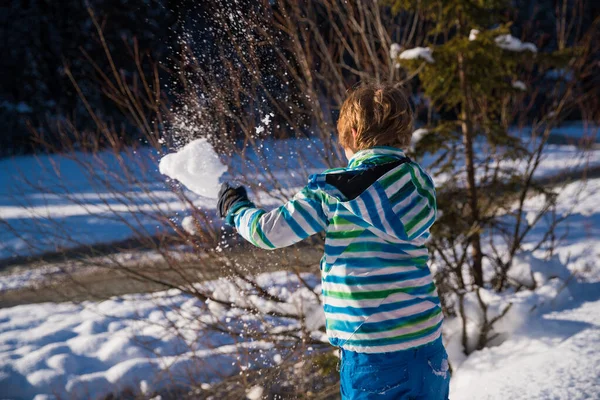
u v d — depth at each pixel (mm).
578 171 9219
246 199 1883
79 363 4219
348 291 1774
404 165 1797
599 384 2643
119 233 6828
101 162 4199
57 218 7770
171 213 3934
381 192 1710
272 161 3623
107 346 4375
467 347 3604
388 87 1955
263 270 3584
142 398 3871
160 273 4086
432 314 1828
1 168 11547
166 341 4348
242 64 2869
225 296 3680
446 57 4105
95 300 5324
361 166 1770
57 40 13758
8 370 4109
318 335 3898
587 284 4332
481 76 4160
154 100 4039
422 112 5641
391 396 1769
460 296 3518
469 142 4242
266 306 3801
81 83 12992
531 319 3699
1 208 8578
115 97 4254
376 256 1763
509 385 2822
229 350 3961
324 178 1707
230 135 3137
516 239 4578
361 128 1876
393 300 1762
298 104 3717
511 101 5211
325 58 4078
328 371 3641
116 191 4117
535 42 5262
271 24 3215
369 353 1774
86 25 13438
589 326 3439
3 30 14328
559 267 4520
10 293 5664
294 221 1736
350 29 4473
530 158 4469
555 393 2623
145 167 3922
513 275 4512
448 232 3918
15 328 4863
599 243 5590
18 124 13617
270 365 3732
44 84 14203
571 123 11172
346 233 1777
